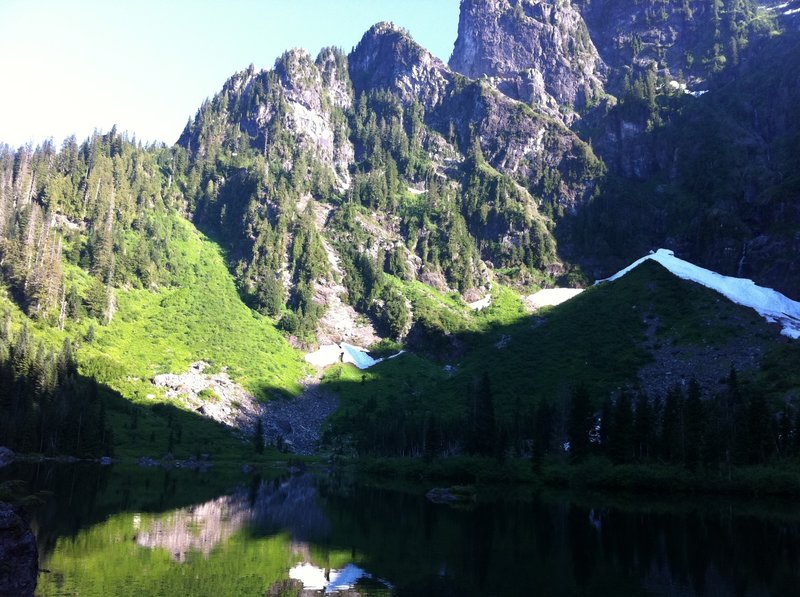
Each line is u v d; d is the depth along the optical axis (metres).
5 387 158.75
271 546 62.50
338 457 178.50
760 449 131.12
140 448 162.75
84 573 48.25
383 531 73.12
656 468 124.81
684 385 188.00
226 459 168.62
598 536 71.38
